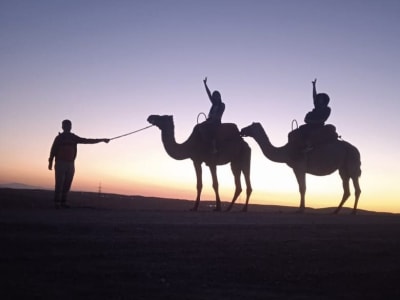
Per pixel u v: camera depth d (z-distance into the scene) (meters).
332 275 9.92
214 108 22.88
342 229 14.71
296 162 22.61
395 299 8.88
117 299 8.10
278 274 9.78
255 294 8.72
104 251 10.34
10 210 15.80
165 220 14.47
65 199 18.81
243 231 13.22
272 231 13.53
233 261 10.35
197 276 9.41
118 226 12.52
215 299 8.36
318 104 23.05
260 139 23.19
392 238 13.54
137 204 28.36
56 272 9.05
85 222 12.68
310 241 12.41
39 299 7.89
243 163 23.47
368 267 10.59
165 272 9.45
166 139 22.48
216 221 14.94
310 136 22.48
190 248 10.98
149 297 8.25
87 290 8.35
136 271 9.36
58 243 10.57
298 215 19.22
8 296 7.90
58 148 18.64
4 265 9.23
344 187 24.05
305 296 8.80
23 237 10.80
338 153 23.12
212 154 22.33
